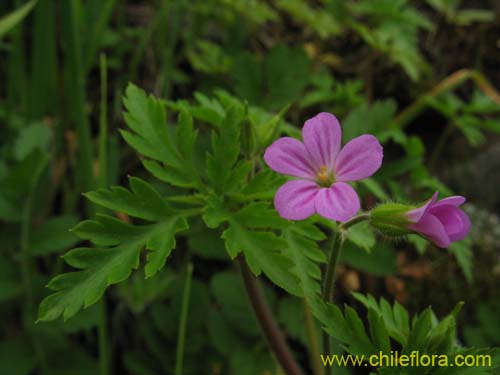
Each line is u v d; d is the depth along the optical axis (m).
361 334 0.08
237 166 0.09
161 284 0.14
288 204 0.07
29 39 0.18
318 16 0.17
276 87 0.16
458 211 0.08
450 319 0.08
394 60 0.17
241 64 0.16
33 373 0.14
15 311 0.15
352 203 0.07
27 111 0.16
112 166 0.14
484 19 0.19
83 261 0.08
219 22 0.18
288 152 0.08
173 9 0.17
